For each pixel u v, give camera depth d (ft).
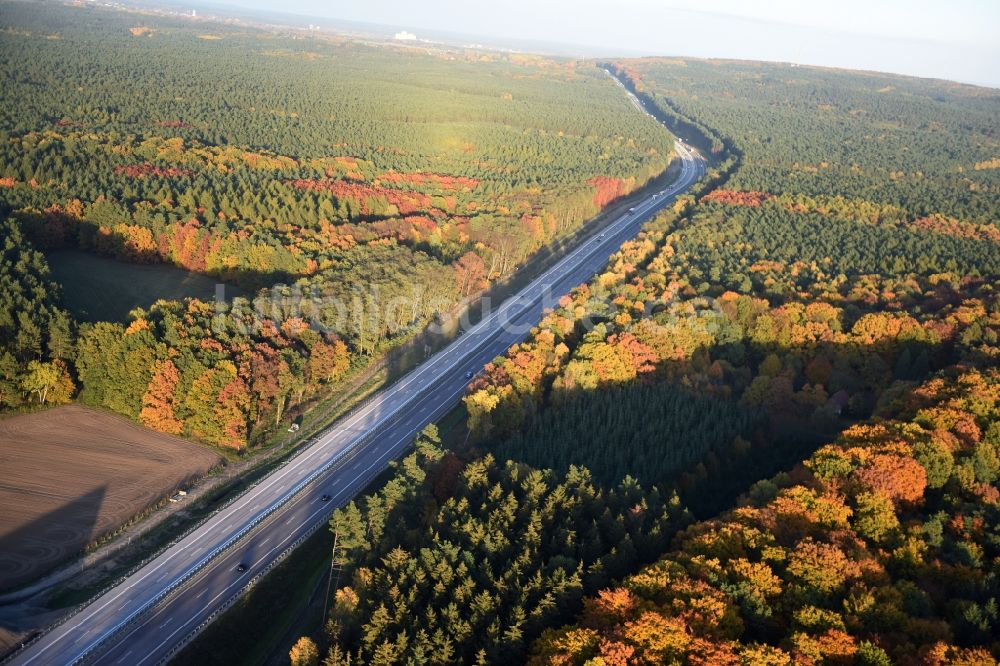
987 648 328.29
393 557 431.43
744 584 363.35
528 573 418.10
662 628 334.03
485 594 394.32
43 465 542.98
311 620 455.22
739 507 466.29
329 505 552.41
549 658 338.54
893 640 333.42
